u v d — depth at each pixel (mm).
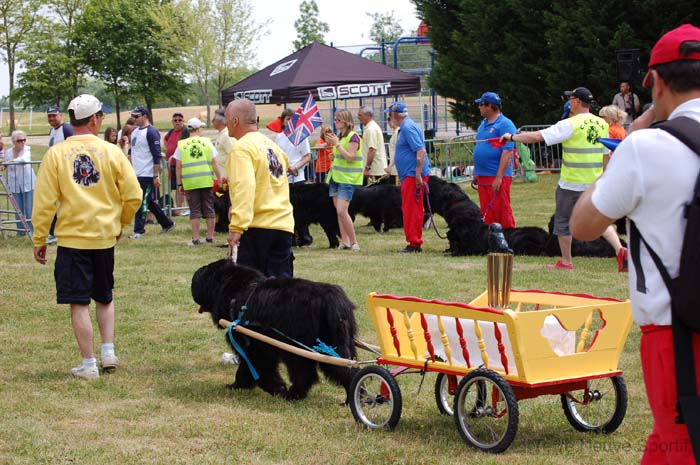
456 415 4926
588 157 9891
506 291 5098
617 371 4898
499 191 11359
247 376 6137
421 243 12219
